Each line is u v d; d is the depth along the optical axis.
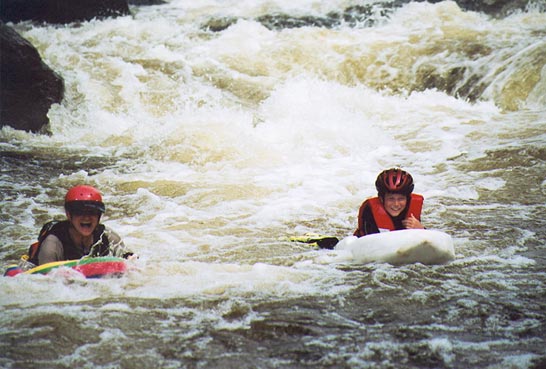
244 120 56.31
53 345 16.89
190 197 38.03
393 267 23.61
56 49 75.81
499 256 25.56
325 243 27.83
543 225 30.75
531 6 82.94
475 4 86.69
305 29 80.56
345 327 18.22
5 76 58.31
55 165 47.28
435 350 16.70
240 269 23.56
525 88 58.22
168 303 19.86
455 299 20.44
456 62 68.69
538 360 16.06
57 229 23.59
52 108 61.34
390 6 92.88
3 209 36.44
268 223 32.81
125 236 30.45
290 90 63.28
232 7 101.69
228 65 74.19
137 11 101.62
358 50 74.94
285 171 43.31
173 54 76.56
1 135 56.81
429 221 31.81
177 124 52.91
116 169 45.81
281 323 18.39
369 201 26.53
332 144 49.53
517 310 19.48
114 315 18.83
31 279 21.45
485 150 45.09
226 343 17.16
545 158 42.62
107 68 71.69
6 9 90.75
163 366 15.90
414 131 52.62
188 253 27.62
